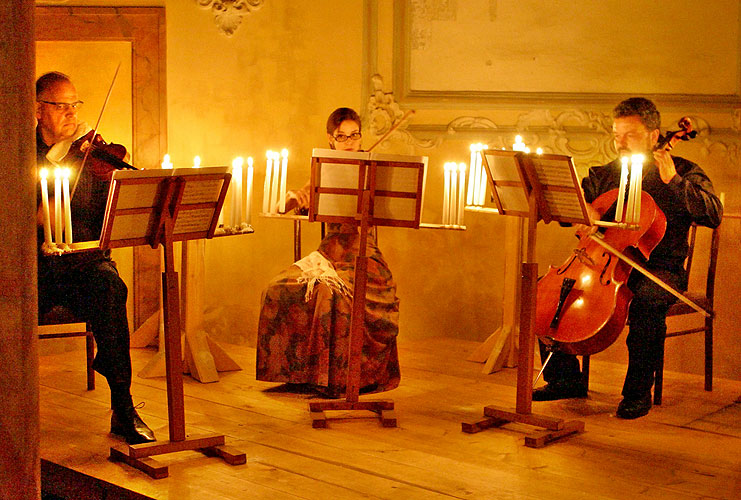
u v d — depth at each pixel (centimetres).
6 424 224
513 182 315
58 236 275
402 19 480
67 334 378
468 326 491
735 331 442
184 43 494
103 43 495
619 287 331
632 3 454
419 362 439
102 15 491
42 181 270
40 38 492
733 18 440
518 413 322
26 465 226
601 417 343
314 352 370
